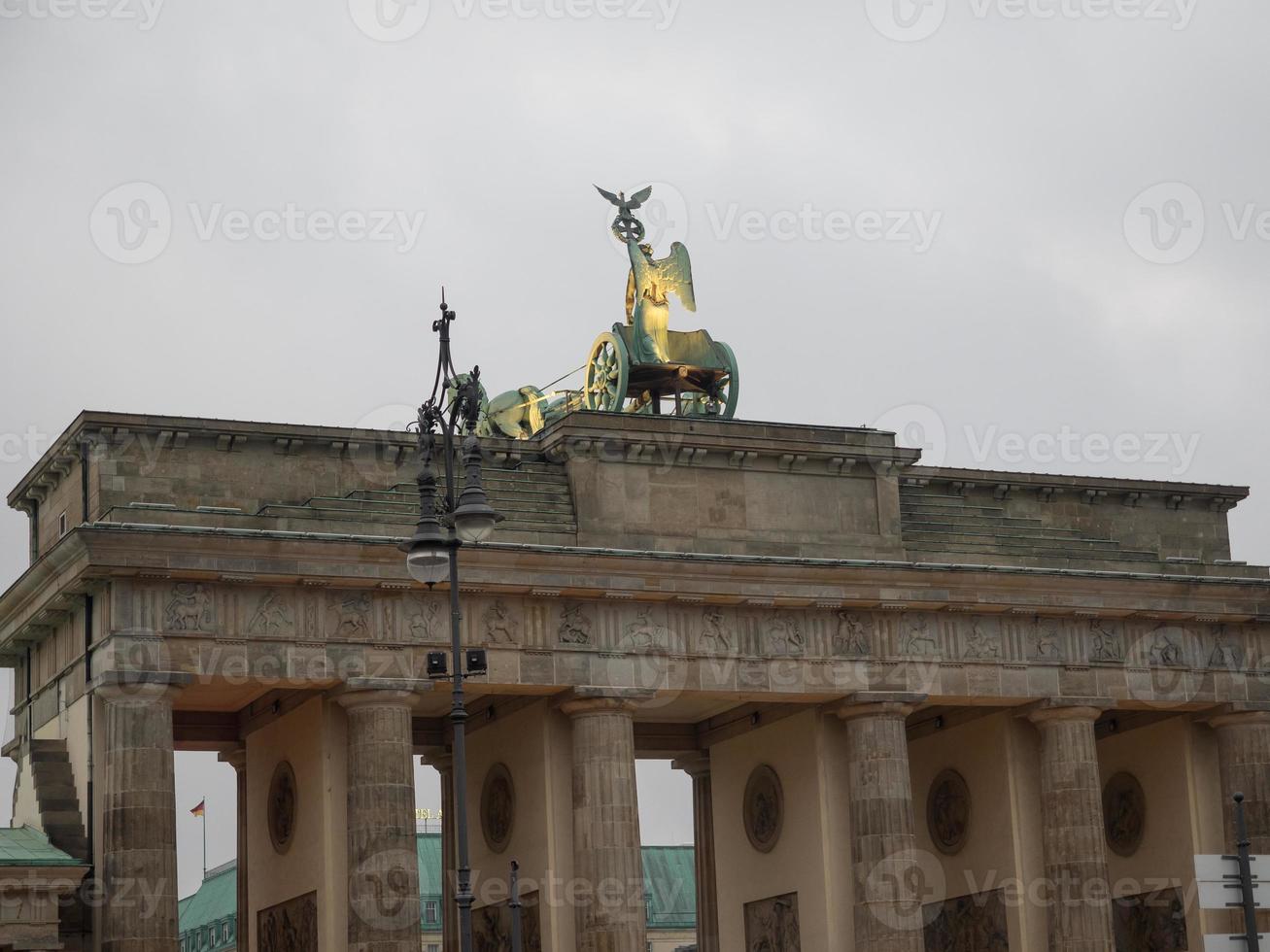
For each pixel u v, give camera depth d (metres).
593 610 110.19
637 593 109.88
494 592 107.94
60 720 107.31
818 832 117.62
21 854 99.25
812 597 113.75
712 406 123.19
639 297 120.19
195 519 103.44
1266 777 125.25
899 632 116.75
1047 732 121.12
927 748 130.88
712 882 131.00
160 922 97.62
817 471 117.50
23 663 115.88
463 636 106.81
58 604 105.19
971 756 126.44
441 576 73.50
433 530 73.12
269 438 109.50
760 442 115.50
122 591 100.44
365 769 104.19
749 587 112.50
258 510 108.38
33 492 116.06
